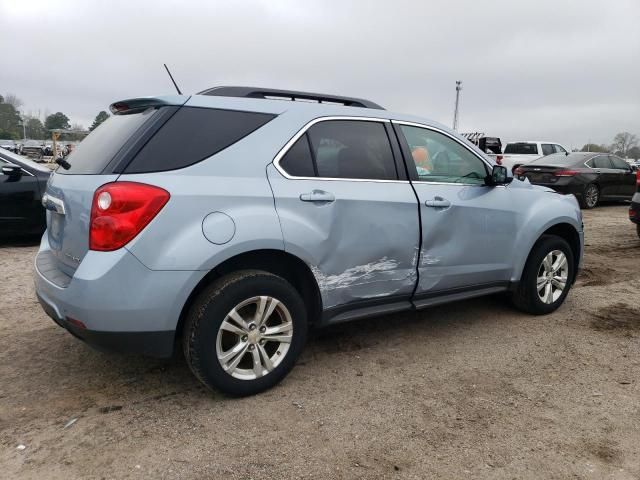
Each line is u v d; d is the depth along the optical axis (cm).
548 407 313
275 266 335
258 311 310
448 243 395
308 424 291
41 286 313
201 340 291
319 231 326
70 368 357
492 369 366
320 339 416
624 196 1405
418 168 388
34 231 739
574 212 493
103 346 281
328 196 330
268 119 324
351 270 346
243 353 309
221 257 289
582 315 481
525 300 470
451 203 393
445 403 317
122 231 269
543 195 477
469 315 479
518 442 277
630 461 262
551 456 265
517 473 251
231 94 332
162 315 279
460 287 414
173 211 278
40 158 4972
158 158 285
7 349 386
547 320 468
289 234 312
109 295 269
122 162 279
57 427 284
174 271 278
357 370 361
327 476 247
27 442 270
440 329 442
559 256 480
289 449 268
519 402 319
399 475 249
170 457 259
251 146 312
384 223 356
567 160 1359
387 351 394
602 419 301
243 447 269
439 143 411
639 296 543
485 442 276
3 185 707
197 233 283
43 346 392
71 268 293
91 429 282
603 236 931
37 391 324
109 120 346
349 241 342
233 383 306
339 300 347
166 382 338
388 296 371
